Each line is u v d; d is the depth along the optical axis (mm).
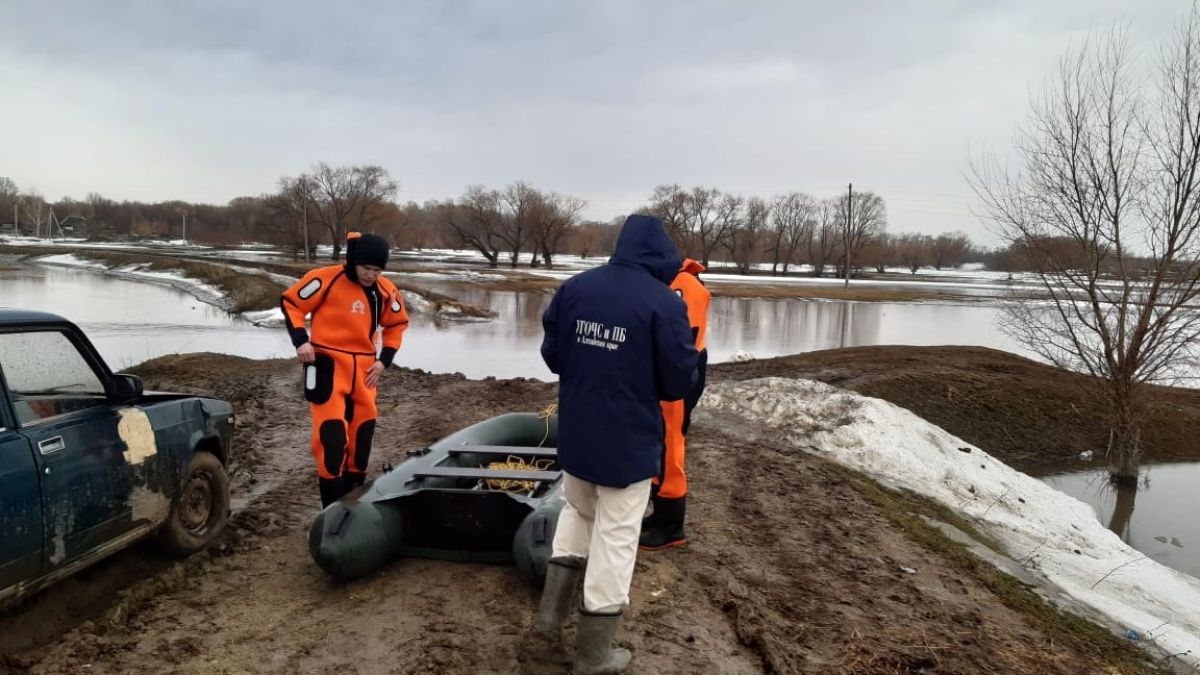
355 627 4035
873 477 8305
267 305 32219
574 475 3430
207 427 5062
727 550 5469
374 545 4457
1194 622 6066
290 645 3852
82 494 3895
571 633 3955
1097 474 11703
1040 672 4141
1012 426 12859
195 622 4090
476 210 85375
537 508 4473
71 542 3842
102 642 3807
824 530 6133
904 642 4262
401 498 4723
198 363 13953
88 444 3980
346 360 5188
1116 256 11578
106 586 4488
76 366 4234
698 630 4172
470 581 4586
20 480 3521
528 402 10930
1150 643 5102
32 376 3934
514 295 45469
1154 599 6387
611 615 3352
